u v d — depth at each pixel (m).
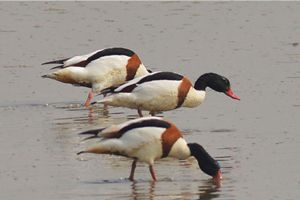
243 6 30.44
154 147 13.62
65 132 16.86
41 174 13.97
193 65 23.06
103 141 13.64
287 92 20.02
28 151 15.41
